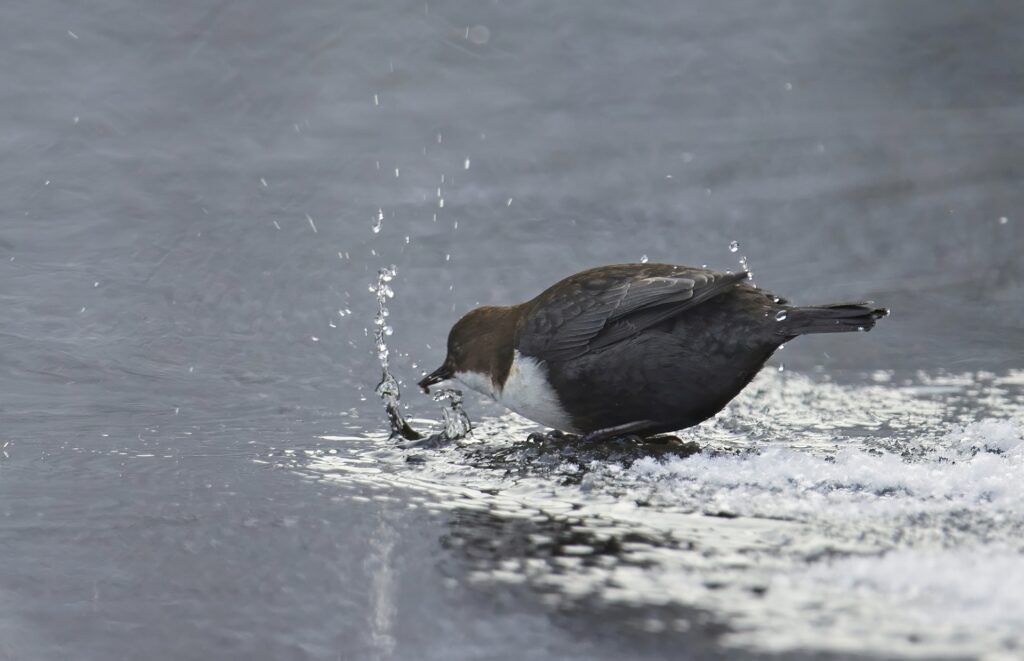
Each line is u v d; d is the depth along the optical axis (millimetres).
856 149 18281
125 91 17938
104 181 15055
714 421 9391
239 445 8531
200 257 13094
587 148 17578
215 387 10031
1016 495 6984
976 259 14242
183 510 6969
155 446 8438
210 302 12016
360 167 16297
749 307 8219
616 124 18672
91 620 5391
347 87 19109
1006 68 22219
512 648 5020
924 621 5125
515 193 15789
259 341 11219
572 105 19250
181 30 20031
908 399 9938
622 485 7484
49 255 12812
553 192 15906
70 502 7098
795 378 10672
